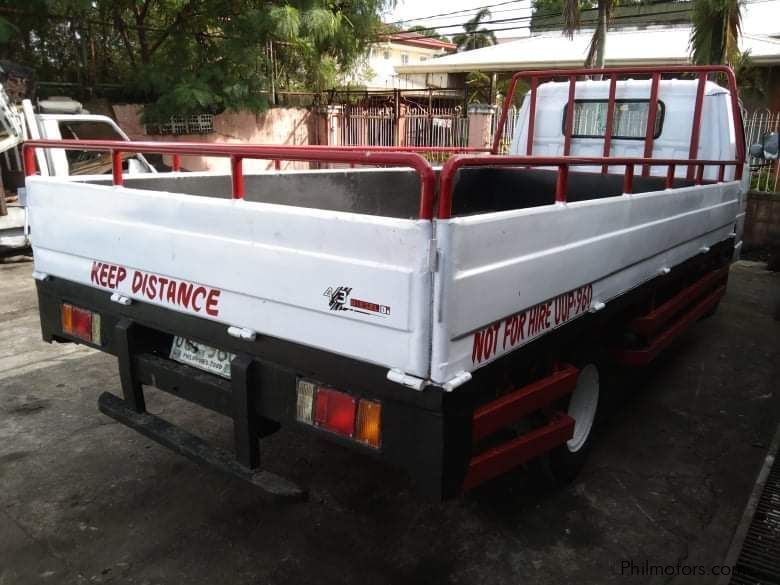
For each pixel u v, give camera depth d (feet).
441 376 5.87
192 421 12.05
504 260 6.57
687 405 13.47
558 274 7.73
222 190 11.28
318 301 6.57
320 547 8.55
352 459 10.87
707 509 9.65
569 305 8.25
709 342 17.70
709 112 15.98
